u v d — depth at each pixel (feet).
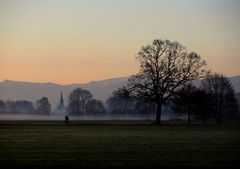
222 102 446.60
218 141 166.61
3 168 99.40
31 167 100.63
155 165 102.78
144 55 350.23
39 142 161.17
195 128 278.87
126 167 100.89
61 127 285.23
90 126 301.22
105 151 129.90
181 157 116.06
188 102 353.10
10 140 171.42
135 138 182.60
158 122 348.59
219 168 99.45
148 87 345.72
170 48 350.43
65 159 112.47
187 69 350.64
